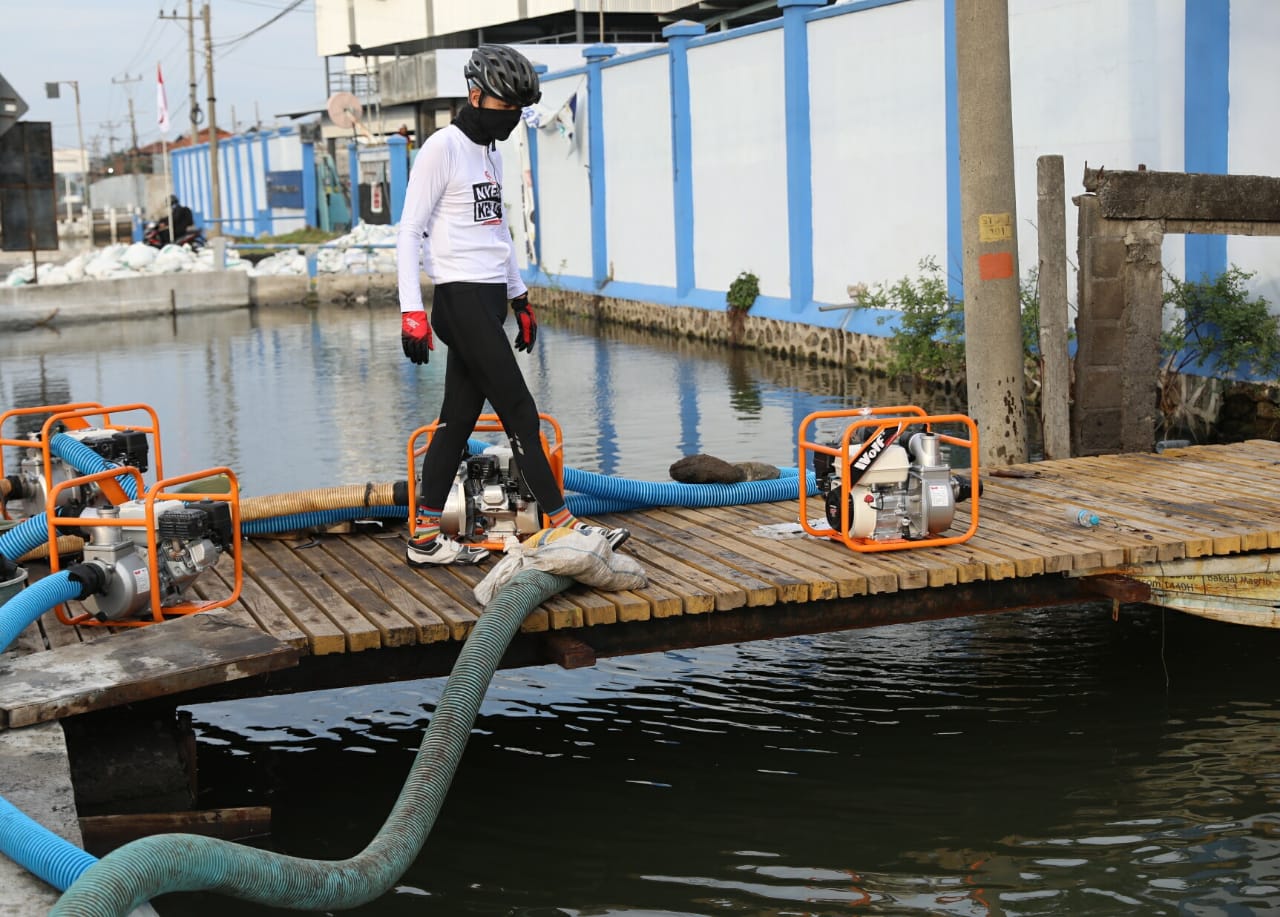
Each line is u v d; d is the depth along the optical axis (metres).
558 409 14.55
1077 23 12.99
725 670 6.92
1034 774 5.59
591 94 25.41
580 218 27.08
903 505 6.23
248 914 4.55
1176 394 11.83
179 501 5.69
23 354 22.09
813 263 18.61
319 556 6.54
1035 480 7.69
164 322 28.19
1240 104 11.16
